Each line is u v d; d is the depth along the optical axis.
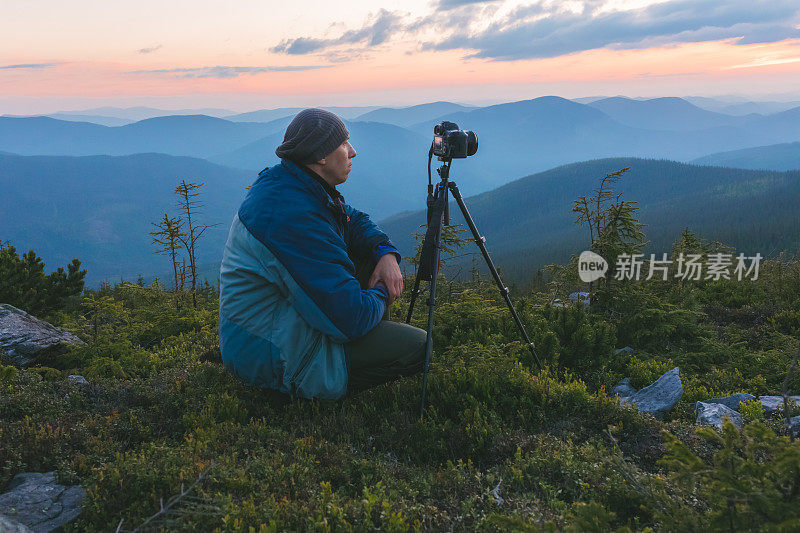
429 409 3.93
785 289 9.67
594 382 5.59
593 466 2.92
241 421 3.71
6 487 2.63
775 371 6.16
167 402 3.94
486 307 6.81
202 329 6.80
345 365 3.64
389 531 2.26
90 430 3.34
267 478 2.77
